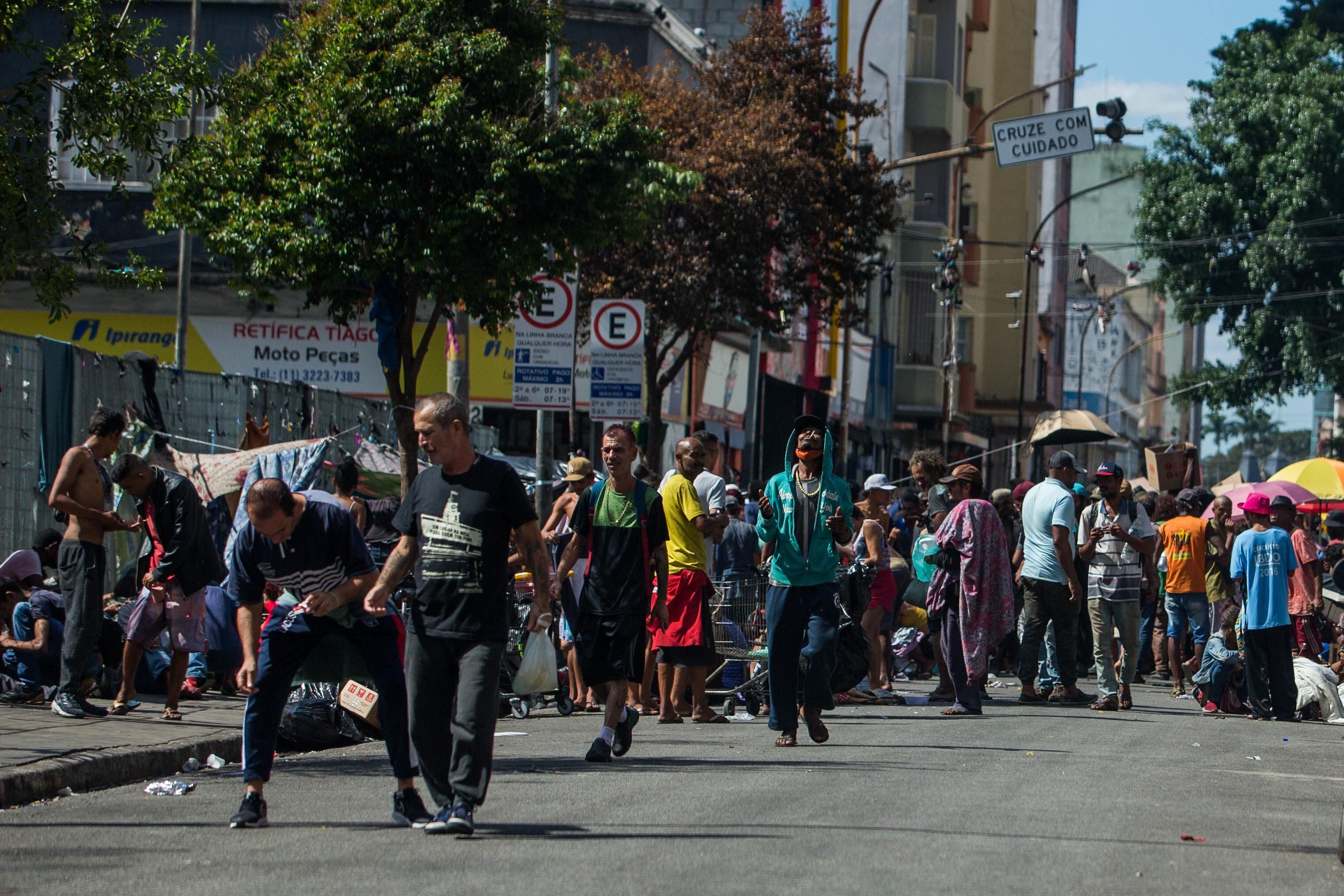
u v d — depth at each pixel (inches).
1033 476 3243.1
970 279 2999.5
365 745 556.7
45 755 438.0
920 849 329.7
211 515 708.0
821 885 291.7
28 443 687.1
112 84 598.9
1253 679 708.0
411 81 750.5
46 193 594.2
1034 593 740.7
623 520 502.6
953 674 663.1
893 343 2484.0
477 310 791.1
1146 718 681.0
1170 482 1237.1
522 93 786.2
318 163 730.8
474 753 343.6
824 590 530.0
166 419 799.1
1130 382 4943.4
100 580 538.3
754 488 995.3
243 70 764.0
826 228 1277.1
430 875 301.3
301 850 331.6
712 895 282.4
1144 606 948.6
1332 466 1316.4
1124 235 4781.0
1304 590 830.5
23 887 297.0
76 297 1409.9
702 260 1178.6
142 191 1386.6
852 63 2402.8
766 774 454.9
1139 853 335.9
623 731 498.0
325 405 984.9
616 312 810.8
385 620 368.8
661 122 1237.7
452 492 346.6
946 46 2534.5
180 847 338.0
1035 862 319.9
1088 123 1417.3
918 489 1017.5
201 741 492.1
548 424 845.8
